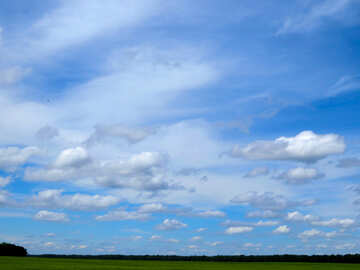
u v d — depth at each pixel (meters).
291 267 85.50
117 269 60.16
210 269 67.50
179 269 65.19
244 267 81.75
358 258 141.50
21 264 67.19
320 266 94.62
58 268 57.59
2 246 150.25
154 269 63.12
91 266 69.12
